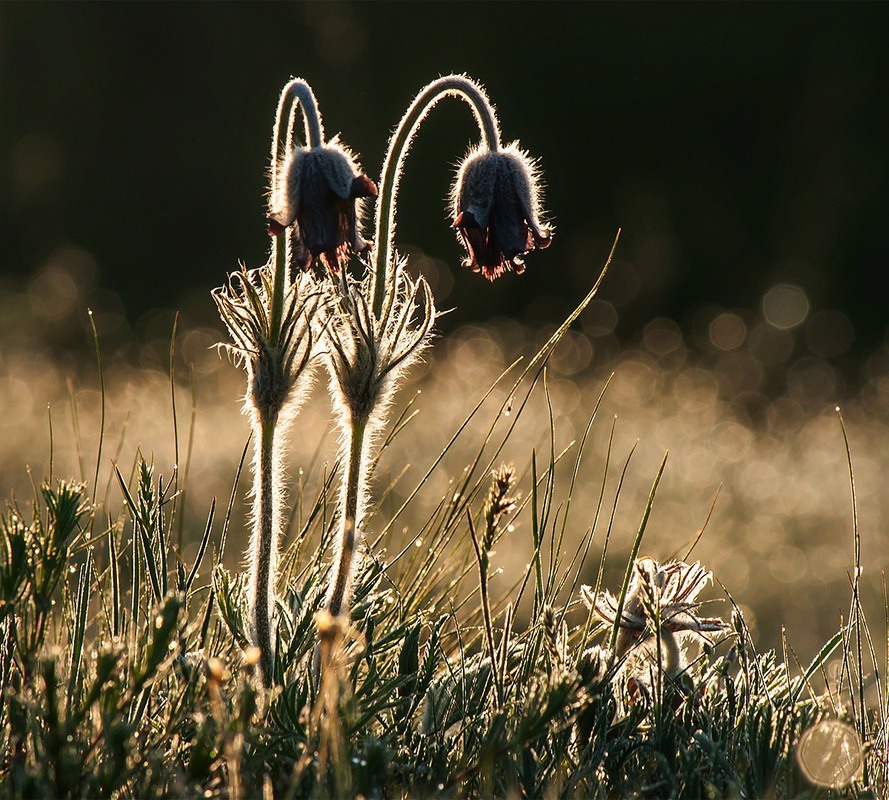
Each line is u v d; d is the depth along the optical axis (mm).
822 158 30375
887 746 4207
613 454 12320
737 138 31766
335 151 4289
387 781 3736
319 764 3248
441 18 33312
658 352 22141
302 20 34750
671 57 32156
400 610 4836
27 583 3684
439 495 9906
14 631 3775
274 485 4375
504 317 29500
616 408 15539
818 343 24766
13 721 3598
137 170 35781
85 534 4504
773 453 14133
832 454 13914
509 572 8133
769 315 26625
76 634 3918
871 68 30203
